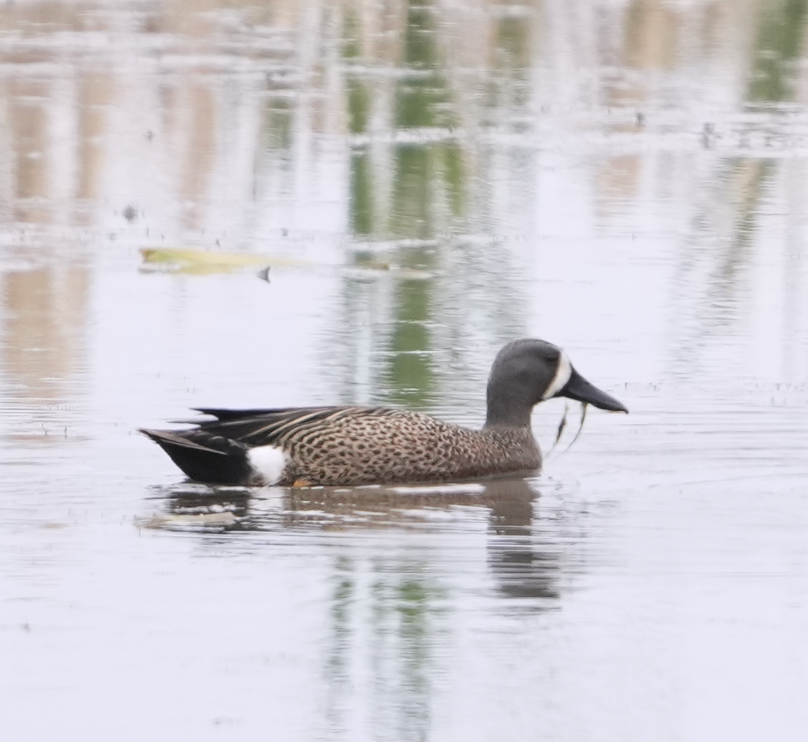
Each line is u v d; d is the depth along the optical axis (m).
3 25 39.47
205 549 10.73
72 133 28.17
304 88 32.69
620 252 20.81
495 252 20.91
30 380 14.94
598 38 39.09
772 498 11.95
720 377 15.33
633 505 11.87
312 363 15.72
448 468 12.69
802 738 7.99
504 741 7.99
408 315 17.70
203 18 41.53
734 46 38.22
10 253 20.67
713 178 25.58
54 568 10.26
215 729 8.07
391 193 24.36
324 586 9.99
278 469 12.35
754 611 9.62
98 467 12.54
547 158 26.94
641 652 8.99
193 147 27.31
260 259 20.12
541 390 13.24
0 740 7.93
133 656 8.91
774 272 19.73
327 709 8.32
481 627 9.36
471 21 41.12
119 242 21.39
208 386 14.83
